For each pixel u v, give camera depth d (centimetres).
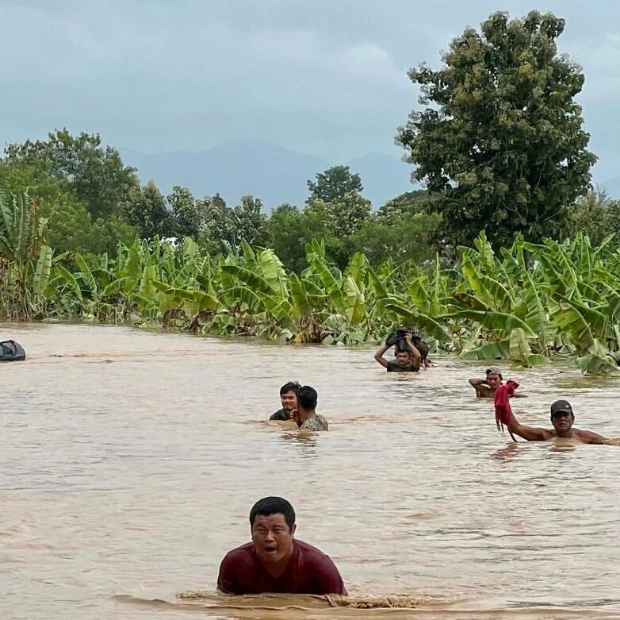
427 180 7062
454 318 3875
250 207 10200
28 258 6444
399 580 999
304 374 3056
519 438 1847
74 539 1152
